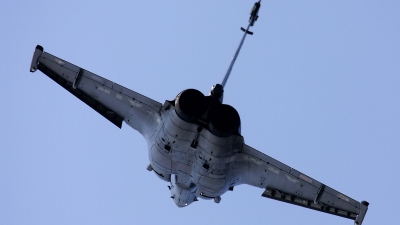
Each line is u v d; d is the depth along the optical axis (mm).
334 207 84875
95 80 81625
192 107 75250
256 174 84000
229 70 81500
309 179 83375
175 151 79750
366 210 82625
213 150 77625
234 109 76000
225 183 83000
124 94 81875
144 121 82562
